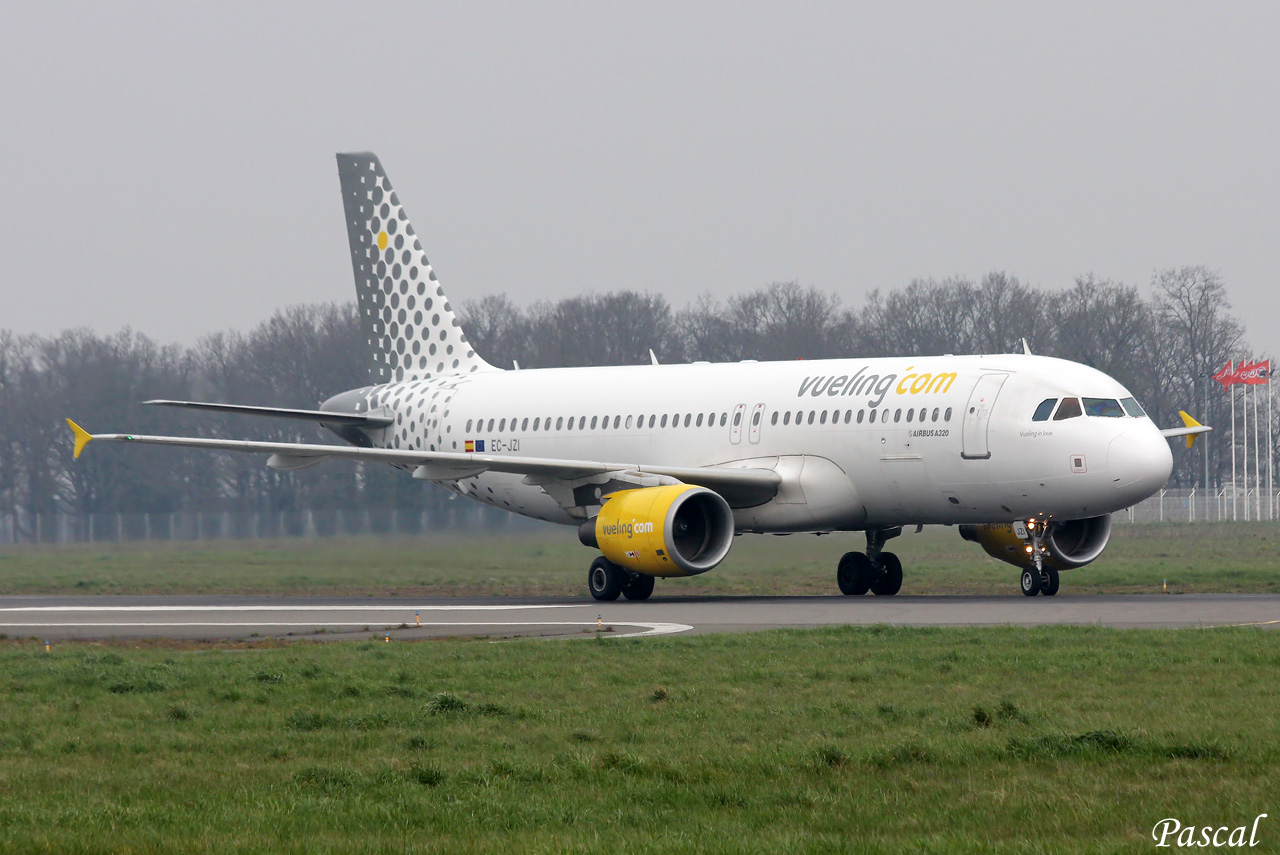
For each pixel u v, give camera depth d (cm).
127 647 8738
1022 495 11625
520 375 15588
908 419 12050
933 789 4331
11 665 7475
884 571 13212
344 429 16738
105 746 5175
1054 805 4094
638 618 10275
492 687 6400
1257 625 8750
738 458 13125
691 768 4616
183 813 4091
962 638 7962
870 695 6047
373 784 4462
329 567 17700
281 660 7519
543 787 4422
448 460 12331
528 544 19500
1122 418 11494
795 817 4019
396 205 16888
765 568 16262
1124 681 6288
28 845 3706
